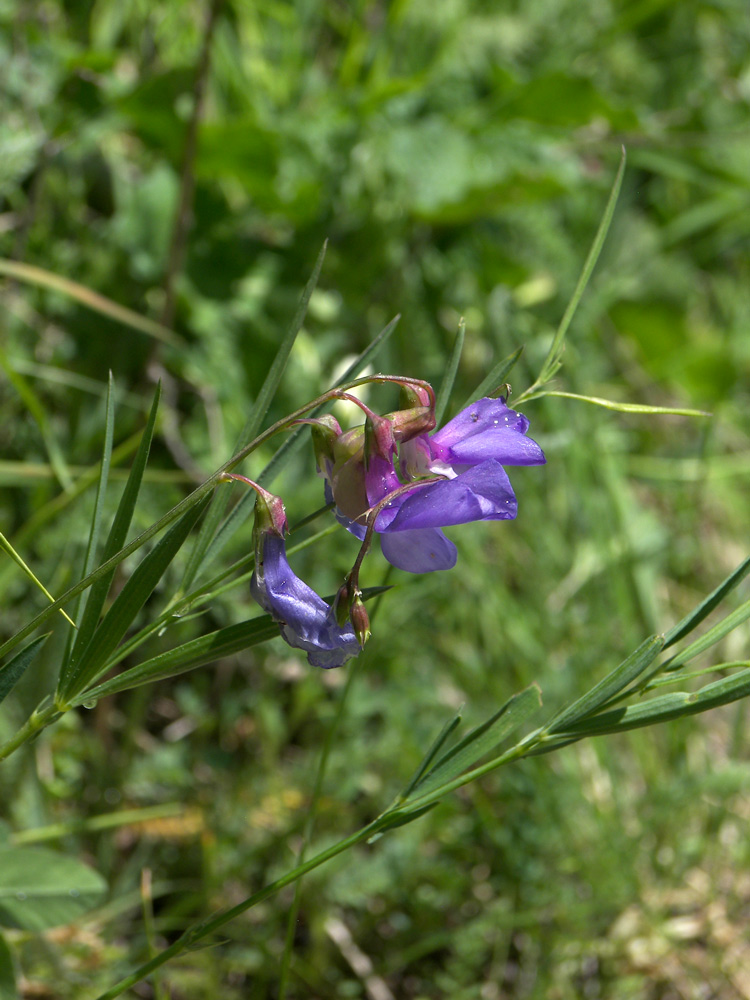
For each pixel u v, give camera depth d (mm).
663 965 427
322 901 415
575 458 535
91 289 528
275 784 436
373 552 466
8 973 350
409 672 473
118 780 428
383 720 492
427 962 429
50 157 500
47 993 395
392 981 425
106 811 427
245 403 536
